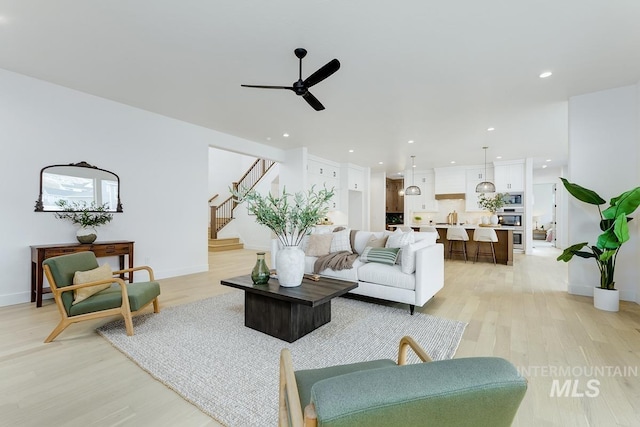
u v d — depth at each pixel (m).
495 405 0.62
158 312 3.10
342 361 2.13
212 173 9.75
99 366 2.04
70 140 3.72
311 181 7.31
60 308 2.39
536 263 6.46
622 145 3.46
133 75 3.29
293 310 2.45
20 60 2.99
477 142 6.00
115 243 3.87
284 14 2.23
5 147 3.26
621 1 2.04
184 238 5.00
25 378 1.88
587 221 3.69
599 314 3.10
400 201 11.63
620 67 3.00
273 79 3.35
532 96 3.71
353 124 4.90
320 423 0.55
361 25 2.35
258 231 8.94
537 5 2.10
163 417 1.55
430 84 3.39
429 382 0.60
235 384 1.83
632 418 1.55
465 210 8.74
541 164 8.55
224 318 2.96
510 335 2.58
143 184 4.44
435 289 3.47
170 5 2.14
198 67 3.08
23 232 3.39
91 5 2.14
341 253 3.89
